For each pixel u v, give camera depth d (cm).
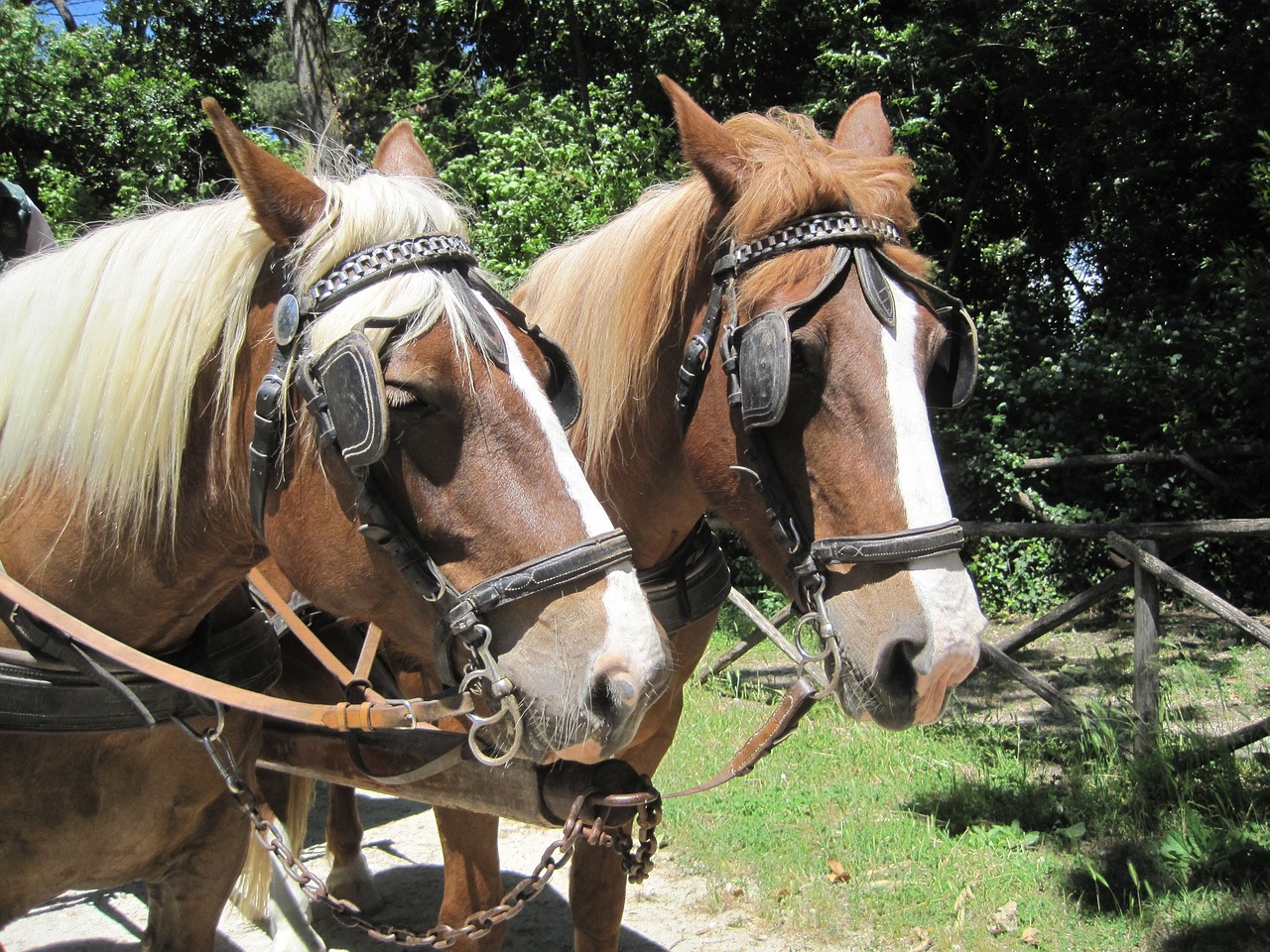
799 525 192
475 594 142
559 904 354
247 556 172
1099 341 803
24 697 160
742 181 205
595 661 137
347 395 137
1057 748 459
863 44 1023
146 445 160
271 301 157
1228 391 760
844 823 387
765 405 181
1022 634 462
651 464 227
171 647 181
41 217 268
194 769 183
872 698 181
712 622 255
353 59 1550
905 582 178
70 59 1297
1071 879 339
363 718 157
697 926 330
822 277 187
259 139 662
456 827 228
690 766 455
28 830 169
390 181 157
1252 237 945
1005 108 1058
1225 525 407
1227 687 561
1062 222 1109
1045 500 802
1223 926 303
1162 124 1007
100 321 165
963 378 198
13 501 173
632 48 1198
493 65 1335
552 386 162
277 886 292
